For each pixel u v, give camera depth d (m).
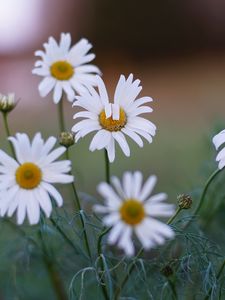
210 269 0.32
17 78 1.19
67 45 0.36
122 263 0.33
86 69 0.36
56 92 0.35
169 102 1.09
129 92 0.29
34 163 0.26
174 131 0.83
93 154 0.68
